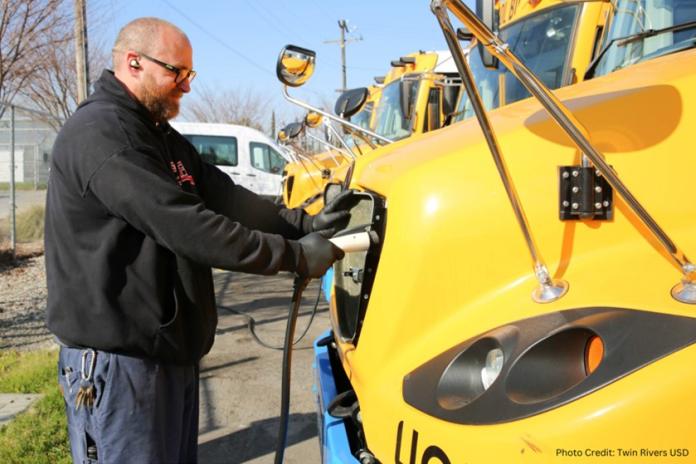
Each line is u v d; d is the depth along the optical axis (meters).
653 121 1.62
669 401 1.21
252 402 4.54
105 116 2.00
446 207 1.71
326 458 2.08
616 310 1.41
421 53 8.62
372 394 1.74
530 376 1.40
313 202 5.93
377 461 1.77
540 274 1.57
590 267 1.57
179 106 2.29
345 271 2.27
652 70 1.86
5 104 10.08
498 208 1.69
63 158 2.00
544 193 1.66
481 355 1.54
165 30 2.18
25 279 9.20
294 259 1.93
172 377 2.17
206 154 16.41
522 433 1.30
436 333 1.69
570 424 1.26
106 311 2.00
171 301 2.10
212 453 3.79
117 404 2.05
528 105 2.06
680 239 1.52
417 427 1.52
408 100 7.60
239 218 2.61
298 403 4.51
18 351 5.78
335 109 5.66
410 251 1.73
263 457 3.72
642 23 2.64
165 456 2.15
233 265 1.89
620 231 1.59
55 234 2.06
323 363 2.57
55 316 2.07
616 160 1.63
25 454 3.59
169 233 1.89
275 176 16.64
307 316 7.05
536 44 4.23
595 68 2.89
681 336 1.28
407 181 1.80
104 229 2.00
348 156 5.55
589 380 1.31
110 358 2.05
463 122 2.27
